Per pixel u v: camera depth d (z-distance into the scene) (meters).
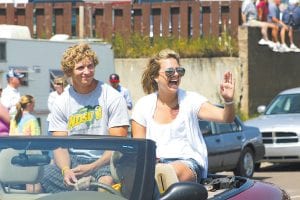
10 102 25.69
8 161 10.16
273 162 32.50
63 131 13.23
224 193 10.96
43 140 10.42
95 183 9.70
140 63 44.44
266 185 11.99
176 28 45.09
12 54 27.69
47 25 44.75
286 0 45.28
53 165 10.02
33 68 28.50
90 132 13.10
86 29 44.84
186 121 12.54
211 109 12.58
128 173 9.63
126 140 10.16
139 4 45.53
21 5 44.84
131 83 44.59
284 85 45.03
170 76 12.59
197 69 43.91
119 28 45.66
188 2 44.97
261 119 32.97
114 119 13.12
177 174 11.79
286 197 11.89
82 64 12.88
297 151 31.28
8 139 10.52
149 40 45.22
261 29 43.88
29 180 9.91
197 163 12.41
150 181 9.55
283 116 33.16
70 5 44.62
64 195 9.58
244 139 29.67
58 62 29.53
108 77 31.88
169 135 12.50
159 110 12.68
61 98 13.20
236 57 43.59
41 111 28.80
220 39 44.12
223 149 28.30
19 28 30.42
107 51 31.88
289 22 44.88
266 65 44.19
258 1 44.06
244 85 43.38
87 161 9.95
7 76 26.67
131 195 9.37
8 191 9.81
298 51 45.06
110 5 45.59
